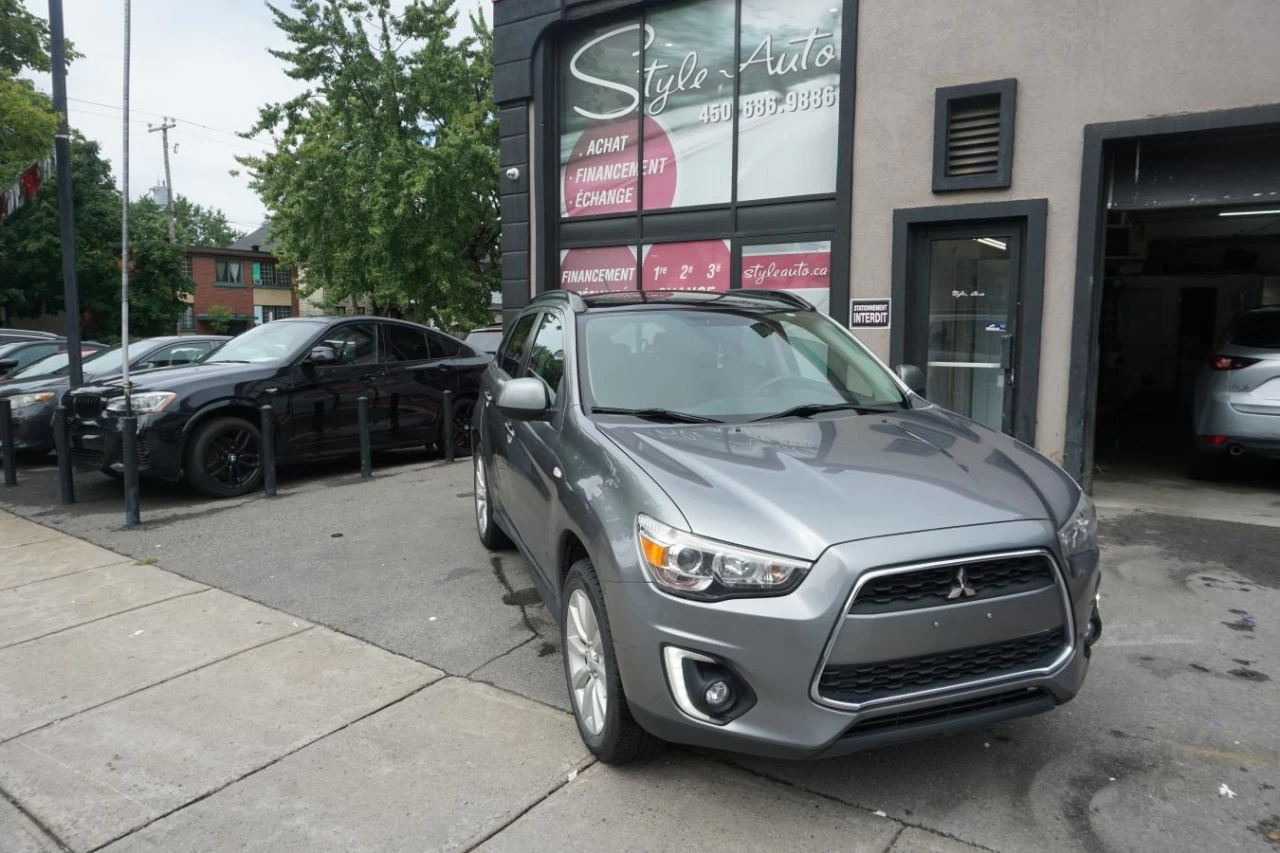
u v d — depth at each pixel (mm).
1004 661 2717
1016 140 7004
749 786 3027
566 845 2738
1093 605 2998
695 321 4281
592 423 3520
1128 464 8750
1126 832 2730
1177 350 14789
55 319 36656
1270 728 3344
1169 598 4695
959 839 2711
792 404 3830
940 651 2580
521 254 10242
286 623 4719
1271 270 13164
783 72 8414
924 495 2787
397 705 3727
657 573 2709
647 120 9328
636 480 2939
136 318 35719
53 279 32750
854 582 2502
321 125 22250
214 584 5418
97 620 4844
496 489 5285
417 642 4410
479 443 5914
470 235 23969
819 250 8375
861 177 7754
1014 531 2674
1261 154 6512
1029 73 6922
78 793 3131
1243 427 7047
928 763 3150
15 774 3271
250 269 49938
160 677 4078
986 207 7137
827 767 3133
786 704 2551
